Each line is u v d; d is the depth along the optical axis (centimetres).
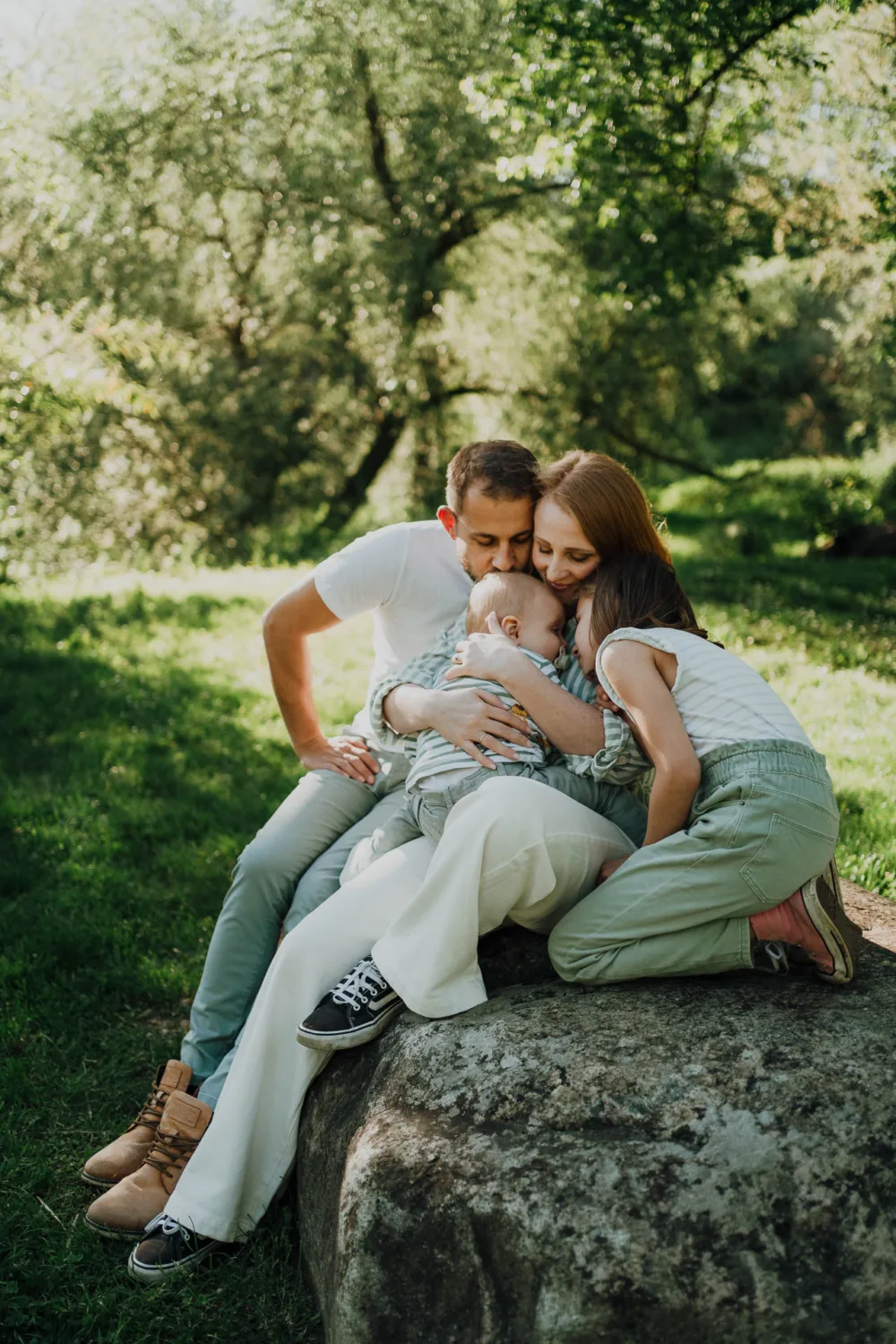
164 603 1102
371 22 1384
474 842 254
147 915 480
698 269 1120
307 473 1823
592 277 1538
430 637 320
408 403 1741
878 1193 208
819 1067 224
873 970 263
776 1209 208
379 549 316
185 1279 262
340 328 1736
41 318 1088
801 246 1161
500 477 285
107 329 1159
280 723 746
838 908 250
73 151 1392
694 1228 207
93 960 439
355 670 860
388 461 1916
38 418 1087
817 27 983
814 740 661
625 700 252
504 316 1703
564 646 288
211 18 1422
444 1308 213
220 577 1330
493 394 1778
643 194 1088
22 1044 381
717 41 916
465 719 272
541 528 277
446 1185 218
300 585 321
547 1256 208
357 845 305
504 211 1602
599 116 941
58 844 541
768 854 238
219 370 1645
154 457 1644
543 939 281
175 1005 414
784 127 1098
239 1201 270
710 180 1166
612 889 252
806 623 1078
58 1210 296
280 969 273
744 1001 246
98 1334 251
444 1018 256
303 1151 267
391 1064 249
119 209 1453
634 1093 224
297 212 1540
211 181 1475
